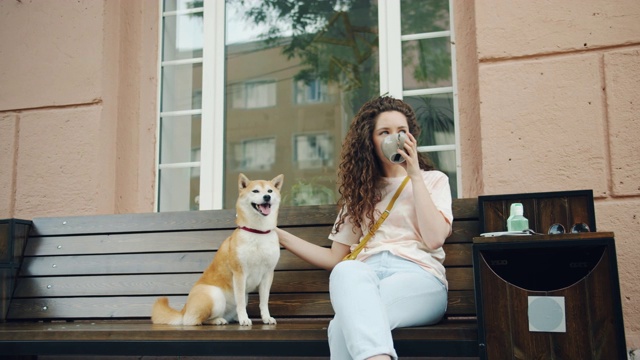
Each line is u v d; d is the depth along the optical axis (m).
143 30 3.57
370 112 2.36
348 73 3.85
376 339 1.73
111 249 2.84
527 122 2.75
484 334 1.81
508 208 2.38
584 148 2.67
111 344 2.10
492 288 1.82
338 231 2.42
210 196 3.46
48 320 2.79
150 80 3.53
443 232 2.12
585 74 2.72
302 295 2.59
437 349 1.87
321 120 3.93
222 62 3.56
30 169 3.30
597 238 1.76
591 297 1.74
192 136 3.54
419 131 2.45
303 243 2.45
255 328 2.06
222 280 2.39
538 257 1.95
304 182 3.94
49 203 3.25
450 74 3.24
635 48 2.68
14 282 2.87
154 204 3.43
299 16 3.87
